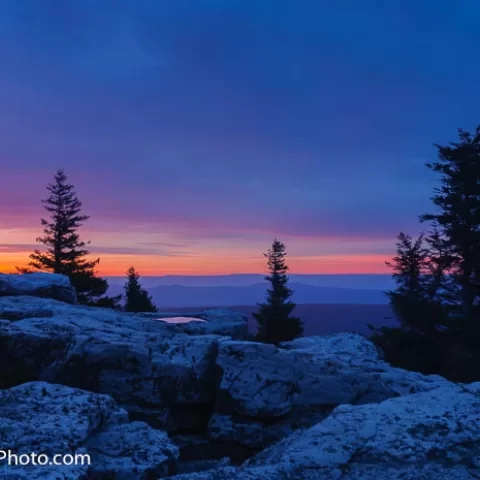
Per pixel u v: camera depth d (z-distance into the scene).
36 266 59.25
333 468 6.21
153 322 18.38
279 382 13.65
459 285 40.59
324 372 14.11
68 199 61.03
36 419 7.62
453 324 33.03
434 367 31.98
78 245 60.81
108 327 15.66
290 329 48.06
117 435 8.44
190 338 15.41
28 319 15.25
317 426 7.29
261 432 13.11
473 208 39.81
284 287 62.56
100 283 55.09
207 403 14.30
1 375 12.55
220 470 6.50
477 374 29.41
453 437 6.71
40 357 13.79
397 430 6.94
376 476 6.02
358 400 13.69
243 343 14.30
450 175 41.22
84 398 8.71
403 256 44.59
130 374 13.90
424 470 6.07
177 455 8.52
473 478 5.88
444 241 40.34
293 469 6.25
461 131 41.72
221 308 23.47
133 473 7.57
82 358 13.71
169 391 13.99
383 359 18.53
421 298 40.19
